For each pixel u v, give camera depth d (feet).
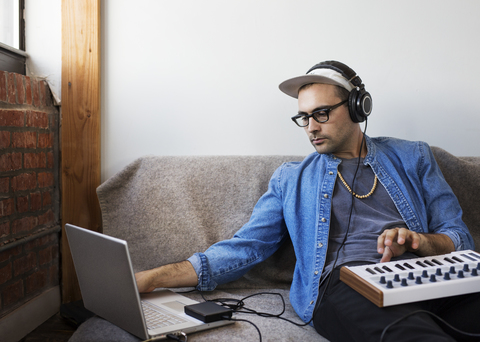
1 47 4.62
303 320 3.58
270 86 5.27
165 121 5.24
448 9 5.27
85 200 5.14
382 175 3.95
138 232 4.63
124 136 5.24
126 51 5.17
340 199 3.89
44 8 5.14
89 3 5.03
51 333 4.63
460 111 5.36
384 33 5.26
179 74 5.22
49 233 5.05
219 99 5.25
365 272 2.95
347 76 3.82
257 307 3.92
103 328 3.16
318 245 3.75
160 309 3.43
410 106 5.34
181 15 5.18
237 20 5.20
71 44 5.06
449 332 2.97
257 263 4.16
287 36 5.24
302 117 4.01
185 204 4.67
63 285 5.24
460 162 4.75
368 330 2.69
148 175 4.74
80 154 5.11
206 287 3.92
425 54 5.30
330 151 3.98
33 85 4.85
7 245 4.26
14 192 4.46
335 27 5.24
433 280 2.78
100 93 5.19
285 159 4.87
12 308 4.43
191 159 4.83
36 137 4.86
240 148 5.31
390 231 3.26
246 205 4.71
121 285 2.84
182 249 4.58
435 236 3.47
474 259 3.11
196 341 2.97
